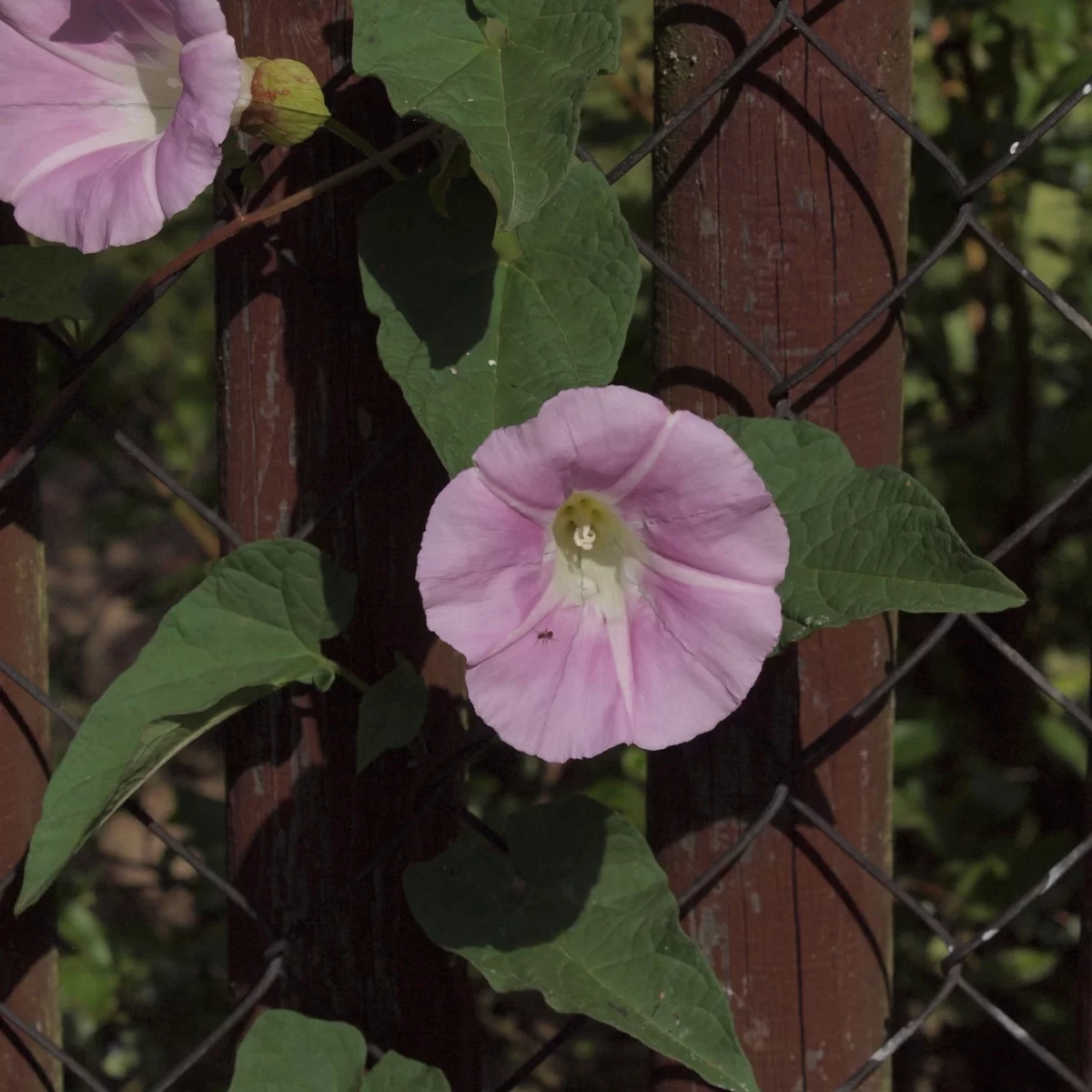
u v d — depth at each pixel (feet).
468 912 3.48
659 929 3.45
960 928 4.09
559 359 3.35
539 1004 4.74
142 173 3.30
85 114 3.37
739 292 3.47
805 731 3.52
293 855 3.57
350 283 3.47
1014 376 4.12
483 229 3.37
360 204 3.46
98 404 4.55
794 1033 3.59
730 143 3.45
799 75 3.43
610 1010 3.43
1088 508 4.13
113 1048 4.27
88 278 4.50
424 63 3.30
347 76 3.43
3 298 3.45
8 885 3.59
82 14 3.35
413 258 3.37
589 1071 4.54
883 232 3.46
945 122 4.05
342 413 3.50
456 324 3.36
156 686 3.43
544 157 3.25
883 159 3.45
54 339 3.47
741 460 3.29
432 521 3.28
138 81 3.38
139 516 4.77
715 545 3.31
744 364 3.47
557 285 3.36
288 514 3.51
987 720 4.18
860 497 3.37
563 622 3.33
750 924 3.57
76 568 7.00
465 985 3.62
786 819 3.55
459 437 3.34
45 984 3.65
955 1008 4.16
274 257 3.47
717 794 3.54
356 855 3.56
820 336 3.47
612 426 3.28
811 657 3.51
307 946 3.58
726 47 3.43
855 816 3.56
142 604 4.55
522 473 3.28
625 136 4.03
